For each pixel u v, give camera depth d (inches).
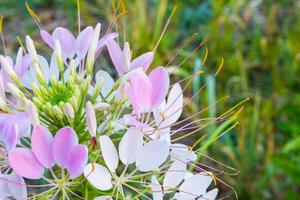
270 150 30.2
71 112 13.8
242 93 34.4
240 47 37.4
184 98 31.9
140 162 13.9
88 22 37.5
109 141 13.5
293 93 35.2
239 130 30.4
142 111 14.0
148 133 14.4
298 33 37.2
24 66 14.4
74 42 14.9
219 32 38.6
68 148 13.0
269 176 29.0
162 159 13.8
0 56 14.0
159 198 14.3
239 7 40.4
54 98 14.3
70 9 38.1
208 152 30.1
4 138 13.2
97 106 14.1
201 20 38.8
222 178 30.0
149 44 35.5
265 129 32.5
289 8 40.8
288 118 33.1
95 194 14.6
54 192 14.1
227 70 35.4
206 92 32.9
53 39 14.9
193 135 30.1
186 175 15.1
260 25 39.8
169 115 14.5
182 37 37.7
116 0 37.8
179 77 34.2
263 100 34.5
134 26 36.0
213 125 29.3
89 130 13.5
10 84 13.3
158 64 34.2
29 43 14.4
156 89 13.9
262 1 41.1
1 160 14.2
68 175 13.6
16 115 13.3
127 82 13.9
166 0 37.1
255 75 36.5
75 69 14.6
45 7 39.1
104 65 33.8
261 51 37.0
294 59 36.4
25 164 12.9
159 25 35.6
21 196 13.3
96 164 13.4
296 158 27.6
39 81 14.4
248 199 30.0
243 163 30.4
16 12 38.6
